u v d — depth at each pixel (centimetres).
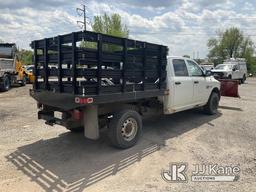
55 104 517
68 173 432
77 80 460
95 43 478
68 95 476
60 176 421
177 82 676
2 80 1636
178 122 786
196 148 554
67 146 562
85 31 440
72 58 459
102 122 523
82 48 445
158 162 479
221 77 2442
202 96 817
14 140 602
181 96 700
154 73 595
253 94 1620
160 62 605
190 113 924
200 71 815
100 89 472
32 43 587
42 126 728
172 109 671
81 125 532
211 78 882
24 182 400
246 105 1134
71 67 471
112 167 456
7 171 438
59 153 521
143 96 562
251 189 385
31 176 421
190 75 755
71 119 501
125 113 528
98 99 467
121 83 513
